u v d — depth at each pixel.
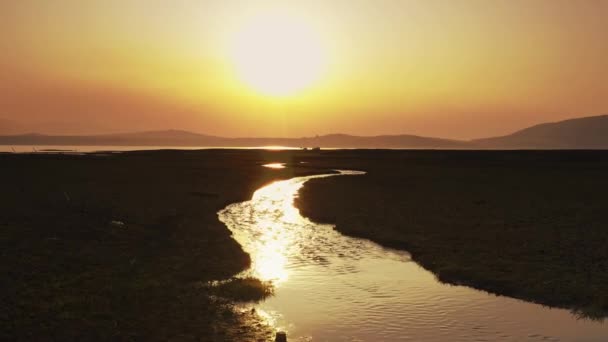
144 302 15.36
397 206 37.94
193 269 19.62
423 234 27.03
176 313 14.52
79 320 13.55
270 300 16.22
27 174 59.16
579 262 20.58
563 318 14.77
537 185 54.69
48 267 18.45
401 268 20.66
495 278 18.53
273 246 24.75
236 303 15.80
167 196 42.47
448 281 18.62
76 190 43.44
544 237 25.64
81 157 109.44
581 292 16.78
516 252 22.58
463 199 41.97
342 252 23.55
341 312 15.13
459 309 15.53
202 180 59.19
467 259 21.45
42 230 24.72
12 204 32.88
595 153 131.00
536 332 13.69
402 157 131.12
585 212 34.16
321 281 18.56
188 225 29.08
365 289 17.59
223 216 34.44
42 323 13.23
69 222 27.28
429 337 13.27
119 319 13.81
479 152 151.38
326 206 38.28
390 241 25.59
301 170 82.25
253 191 50.00
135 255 21.36
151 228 27.69
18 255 19.70
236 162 104.19
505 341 13.07
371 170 83.56
